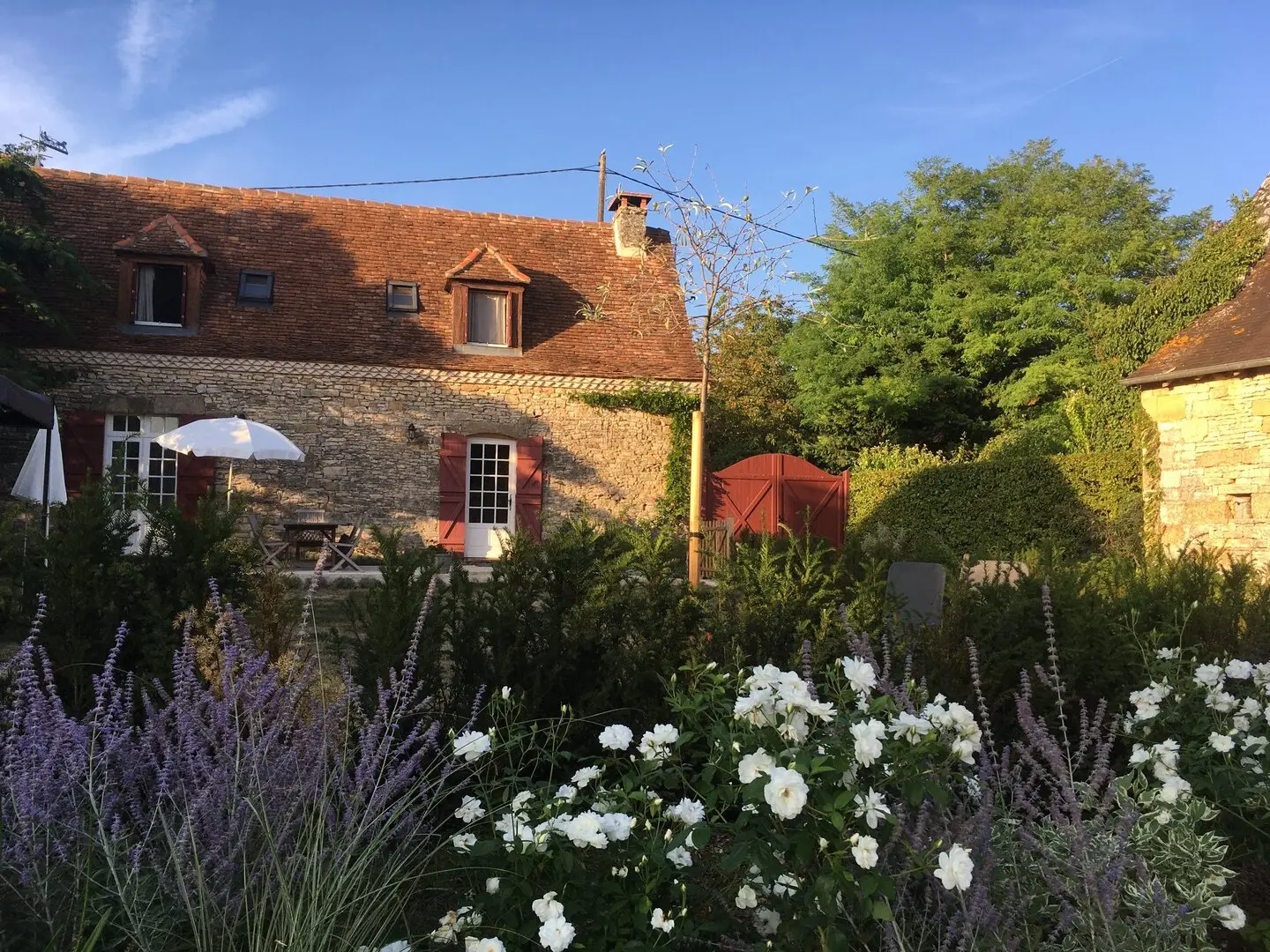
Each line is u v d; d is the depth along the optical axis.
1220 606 5.22
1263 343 10.10
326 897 2.19
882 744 2.26
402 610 3.51
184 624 3.50
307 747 2.69
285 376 14.88
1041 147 25.08
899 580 4.72
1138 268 23.39
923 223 24.05
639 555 4.00
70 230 15.00
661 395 16.22
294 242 16.17
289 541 12.92
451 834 2.95
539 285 17.02
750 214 13.96
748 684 2.50
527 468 15.74
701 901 2.44
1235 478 10.43
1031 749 3.18
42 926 2.19
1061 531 14.43
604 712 3.53
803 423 24.44
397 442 15.29
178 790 2.55
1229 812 3.04
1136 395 13.98
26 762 2.39
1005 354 23.33
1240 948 2.73
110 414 14.27
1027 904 2.31
